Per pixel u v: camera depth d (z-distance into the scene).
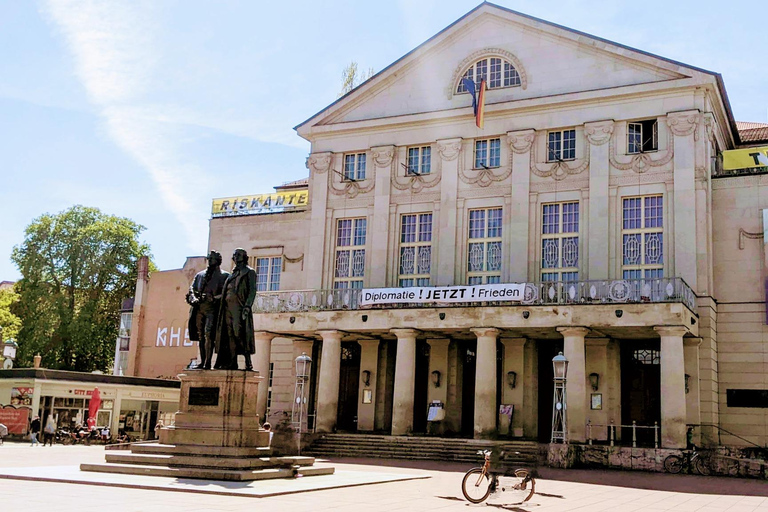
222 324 21.12
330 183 43.91
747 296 35.81
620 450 31.00
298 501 15.43
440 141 41.41
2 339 57.22
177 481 17.39
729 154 37.56
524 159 39.41
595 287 33.31
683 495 21.39
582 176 38.25
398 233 41.81
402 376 35.88
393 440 34.88
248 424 20.30
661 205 36.84
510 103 39.88
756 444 34.50
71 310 61.50
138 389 45.12
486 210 40.19
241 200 47.22
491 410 33.97
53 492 15.47
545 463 31.16
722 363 35.72
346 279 42.81
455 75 41.81
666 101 37.22
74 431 41.38
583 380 32.53
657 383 36.38
